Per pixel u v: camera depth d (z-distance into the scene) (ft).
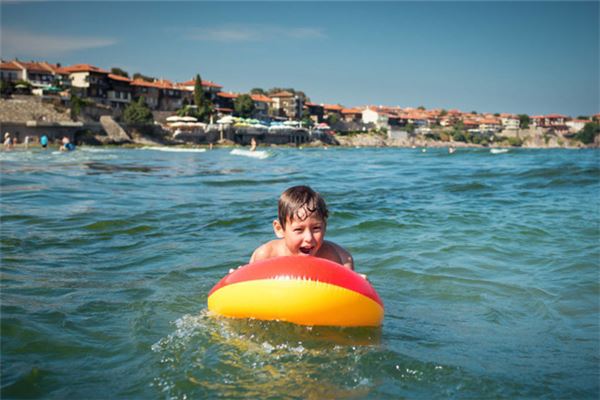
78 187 41.47
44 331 9.87
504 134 625.82
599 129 634.43
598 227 23.66
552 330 10.75
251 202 33.09
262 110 399.85
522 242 20.33
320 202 11.09
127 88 313.12
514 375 8.29
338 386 7.59
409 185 48.08
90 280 14.21
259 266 10.29
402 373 8.11
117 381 7.80
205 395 7.27
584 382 8.10
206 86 355.77
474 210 29.84
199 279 14.47
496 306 12.44
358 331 9.94
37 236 20.67
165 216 26.63
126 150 176.65
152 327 10.14
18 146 178.09
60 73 296.10
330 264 10.21
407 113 615.57
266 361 8.39
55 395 7.36
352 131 457.68
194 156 126.41
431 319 11.34
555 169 68.28
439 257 17.71
